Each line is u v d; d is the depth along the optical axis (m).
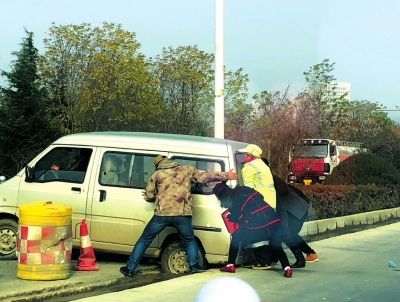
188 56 34.69
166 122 34.00
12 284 7.89
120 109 34.22
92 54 34.97
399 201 22.91
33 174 9.98
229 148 9.26
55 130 26.42
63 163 9.95
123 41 35.25
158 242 9.22
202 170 9.21
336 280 8.83
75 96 34.25
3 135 25.50
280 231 9.02
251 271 9.40
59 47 34.94
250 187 9.09
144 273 9.41
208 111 34.41
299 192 9.89
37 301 7.43
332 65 39.50
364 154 22.73
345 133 39.38
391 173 22.55
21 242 8.23
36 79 28.11
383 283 8.65
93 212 9.54
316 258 10.54
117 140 9.73
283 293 7.84
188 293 7.68
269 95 26.73
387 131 39.06
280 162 19.64
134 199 9.37
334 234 15.52
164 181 8.72
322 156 31.48
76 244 9.66
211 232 8.98
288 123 20.56
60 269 8.32
